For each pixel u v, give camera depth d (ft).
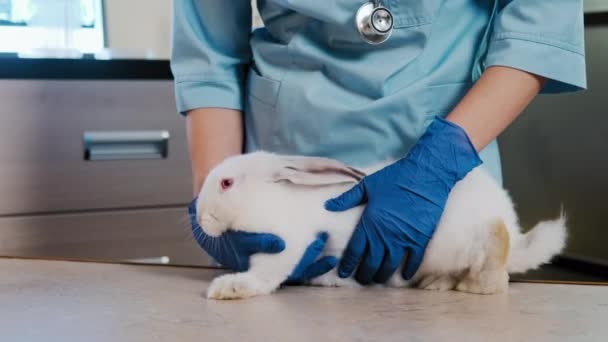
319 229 3.21
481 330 2.42
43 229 6.15
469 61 3.59
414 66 3.57
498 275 3.13
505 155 5.73
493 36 3.51
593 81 5.42
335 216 3.22
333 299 3.00
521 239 3.44
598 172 5.50
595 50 5.39
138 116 6.25
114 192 6.29
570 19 3.38
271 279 3.16
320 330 2.42
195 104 4.07
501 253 3.13
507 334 2.37
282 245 3.13
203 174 3.89
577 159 5.56
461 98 3.58
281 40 3.91
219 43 4.14
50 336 2.41
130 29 7.43
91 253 6.29
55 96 6.03
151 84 6.25
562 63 3.36
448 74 3.55
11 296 3.08
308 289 3.28
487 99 3.33
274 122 3.80
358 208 3.25
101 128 6.17
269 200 3.19
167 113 6.32
